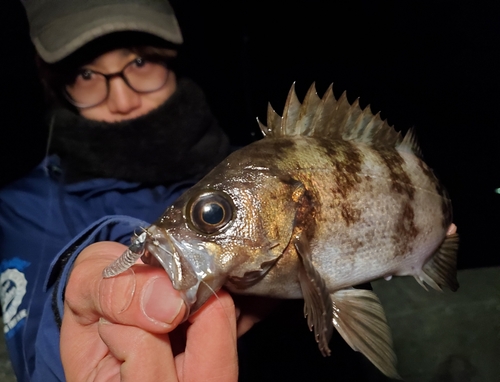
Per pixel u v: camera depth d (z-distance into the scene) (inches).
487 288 27.3
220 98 42.0
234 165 10.6
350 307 11.9
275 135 11.9
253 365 20.0
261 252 10.0
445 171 38.2
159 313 8.4
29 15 19.2
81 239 12.7
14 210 19.2
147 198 19.3
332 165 11.6
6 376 22.7
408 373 22.5
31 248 18.2
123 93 18.4
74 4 17.9
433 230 13.8
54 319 12.3
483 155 39.0
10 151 32.9
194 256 9.4
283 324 20.3
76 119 18.6
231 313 9.5
